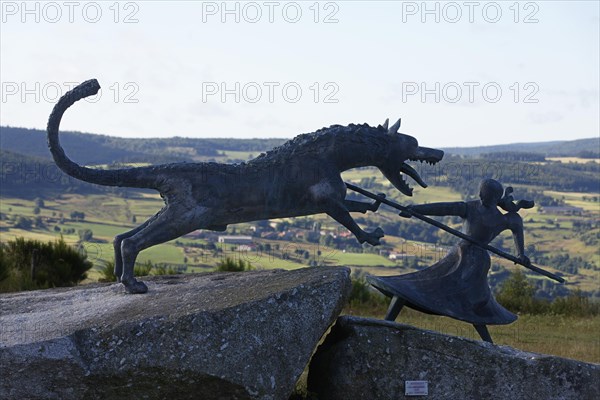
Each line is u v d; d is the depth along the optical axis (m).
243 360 6.51
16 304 8.15
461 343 7.22
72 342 6.36
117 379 6.37
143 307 7.03
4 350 6.21
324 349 7.43
